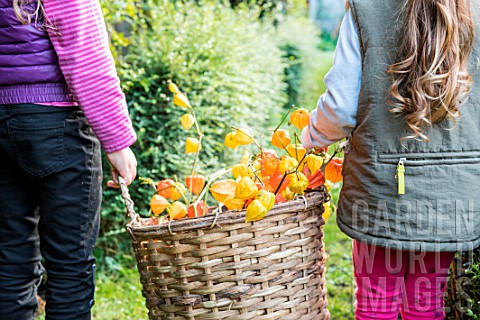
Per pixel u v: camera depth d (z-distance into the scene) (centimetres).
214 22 426
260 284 165
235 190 166
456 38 157
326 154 195
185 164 344
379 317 186
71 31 158
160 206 182
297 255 170
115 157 172
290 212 167
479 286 199
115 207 331
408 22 161
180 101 199
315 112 181
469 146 166
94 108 163
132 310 283
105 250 341
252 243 162
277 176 186
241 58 435
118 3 353
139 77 342
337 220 183
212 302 163
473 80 164
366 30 167
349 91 170
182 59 360
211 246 161
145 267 168
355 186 175
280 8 754
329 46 1352
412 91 161
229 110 384
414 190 167
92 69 162
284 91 693
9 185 175
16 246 178
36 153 164
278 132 197
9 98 162
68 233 170
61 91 165
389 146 168
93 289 179
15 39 159
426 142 166
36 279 186
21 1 156
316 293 176
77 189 169
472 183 167
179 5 428
